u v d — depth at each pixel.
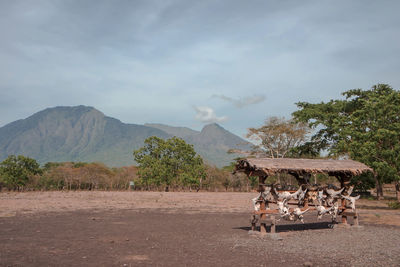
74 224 18.69
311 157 54.75
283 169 15.30
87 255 10.98
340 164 17.31
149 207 30.84
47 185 75.44
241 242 13.43
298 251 11.74
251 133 62.25
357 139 33.06
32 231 16.08
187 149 73.81
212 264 9.89
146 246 12.56
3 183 74.06
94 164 87.62
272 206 28.84
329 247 12.43
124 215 23.70
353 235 15.23
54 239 13.95
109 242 13.32
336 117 46.56
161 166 70.25
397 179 29.23
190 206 32.38
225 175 81.25
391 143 30.41
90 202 36.78
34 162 75.81
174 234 15.44
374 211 27.31
